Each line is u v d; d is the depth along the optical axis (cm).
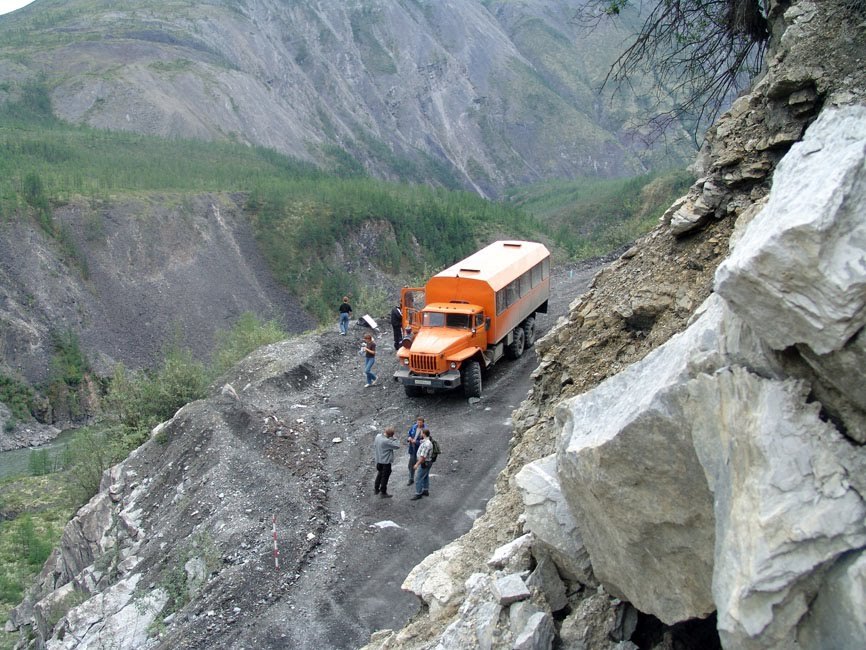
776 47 899
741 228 657
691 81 1062
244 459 1698
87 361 6328
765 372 428
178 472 1777
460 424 1864
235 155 12062
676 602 502
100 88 14988
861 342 371
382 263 9200
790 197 423
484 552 869
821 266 371
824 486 377
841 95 709
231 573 1302
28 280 6619
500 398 2002
